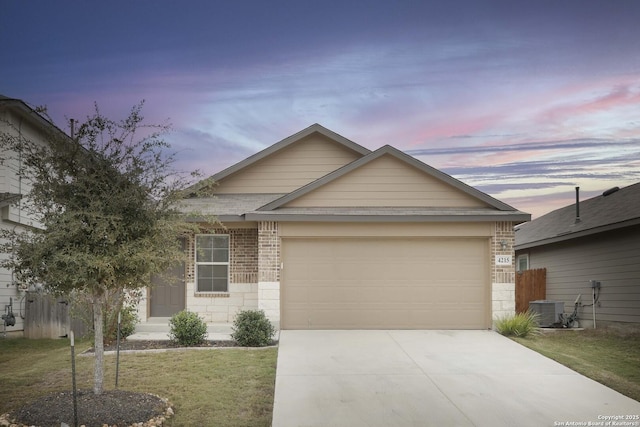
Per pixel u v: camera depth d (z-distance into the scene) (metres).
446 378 11.06
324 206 16.19
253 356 12.55
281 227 15.59
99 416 8.20
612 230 17.42
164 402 9.14
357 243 15.82
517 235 25.27
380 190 16.25
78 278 8.10
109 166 8.66
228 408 9.27
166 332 15.55
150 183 8.95
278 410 9.25
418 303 15.72
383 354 12.84
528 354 12.96
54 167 8.63
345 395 10.03
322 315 15.65
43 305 16.55
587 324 19.03
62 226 8.03
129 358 12.37
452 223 15.67
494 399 9.88
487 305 15.69
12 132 17.09
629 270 16.81
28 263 8.41
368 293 15.73
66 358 12.59
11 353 14.06
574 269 20.19
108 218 8.20
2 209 16.56
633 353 13.59
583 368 11.88
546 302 18.23
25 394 9.78
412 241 15.84
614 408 9.45
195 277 16.62
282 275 15.68
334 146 19.28
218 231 16.72
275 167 19.28
